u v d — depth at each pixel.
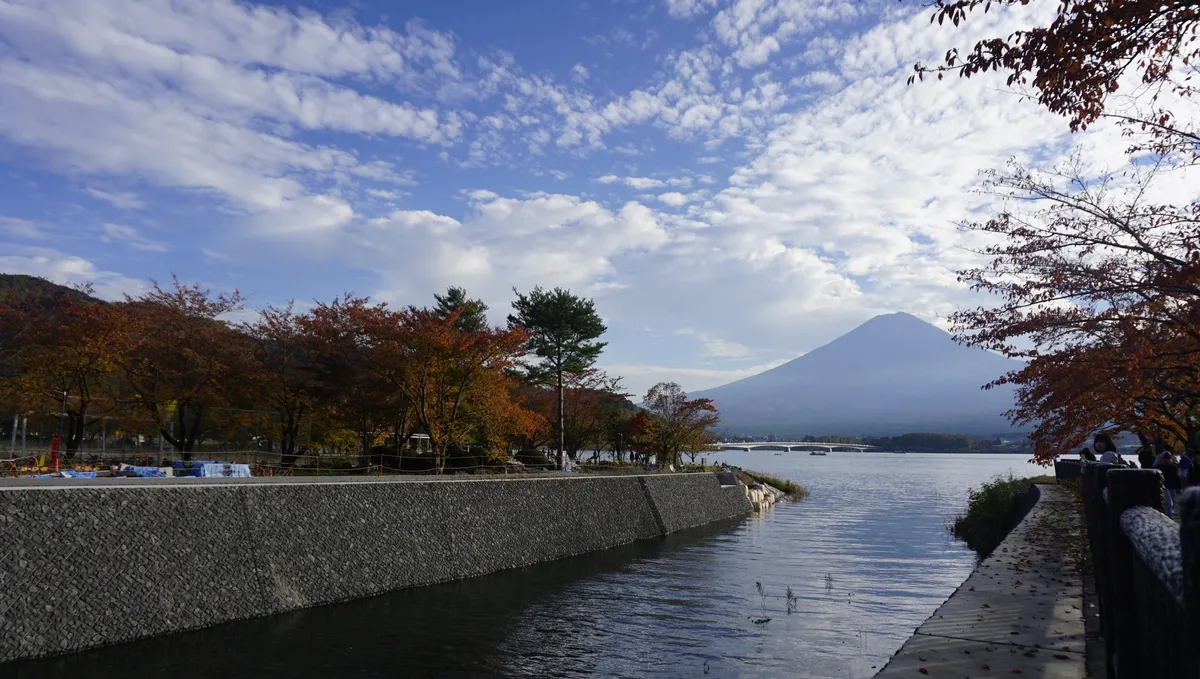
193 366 33.22
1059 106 7.59
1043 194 12.69
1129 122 10.21
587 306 50.94
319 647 16.53
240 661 15.30
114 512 16.52
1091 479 7.74
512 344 36.56
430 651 16.55
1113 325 12.46
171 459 31.80
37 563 14.80
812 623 19.45
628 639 17.84
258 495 20.06
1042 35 7.05
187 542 17.84
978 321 13.38
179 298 33.97
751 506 54.28
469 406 38.41
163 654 15.41
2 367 31.31
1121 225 11.86
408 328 34.38
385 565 22.95
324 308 35.62
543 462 49.16
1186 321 11.64
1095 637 7.69
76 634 15.04
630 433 58.53
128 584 16.30
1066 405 13.97
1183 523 1.78
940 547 34.75
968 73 7.62
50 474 24.84
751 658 16.31
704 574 27.06
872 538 38.28
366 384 34.81
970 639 7.66
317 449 39.88
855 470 138.75
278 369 36.25
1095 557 7.48
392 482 24.36
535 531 30.06
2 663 13.77
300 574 20.38
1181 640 2.29
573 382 53.00
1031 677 6.39
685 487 45.12
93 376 30.78
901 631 18.62
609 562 29.94
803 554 32.38
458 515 26.53
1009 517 31.42
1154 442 19.28
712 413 62.81
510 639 17.70
